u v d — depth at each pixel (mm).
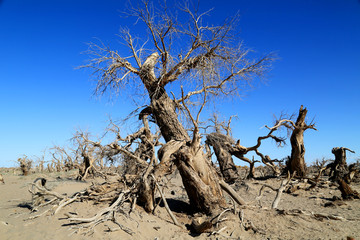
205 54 11836
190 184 11258
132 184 11531
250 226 9242
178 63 11805
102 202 10867
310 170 29219
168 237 8367
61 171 34562
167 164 11250
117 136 13477
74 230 7457
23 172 32938
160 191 10273
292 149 22375
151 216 10133
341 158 21438
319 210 12516
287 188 18562
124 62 12211
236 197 11930
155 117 12688
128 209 9820
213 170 12180
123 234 7680
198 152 11633
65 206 10148
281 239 8328
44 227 7629
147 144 14938
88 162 22188
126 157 13805
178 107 12703
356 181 21484
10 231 7262
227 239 8469
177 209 12492
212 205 11062
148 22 11656
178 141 11992
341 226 9422
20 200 13812
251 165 24391
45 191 10664
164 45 11922
